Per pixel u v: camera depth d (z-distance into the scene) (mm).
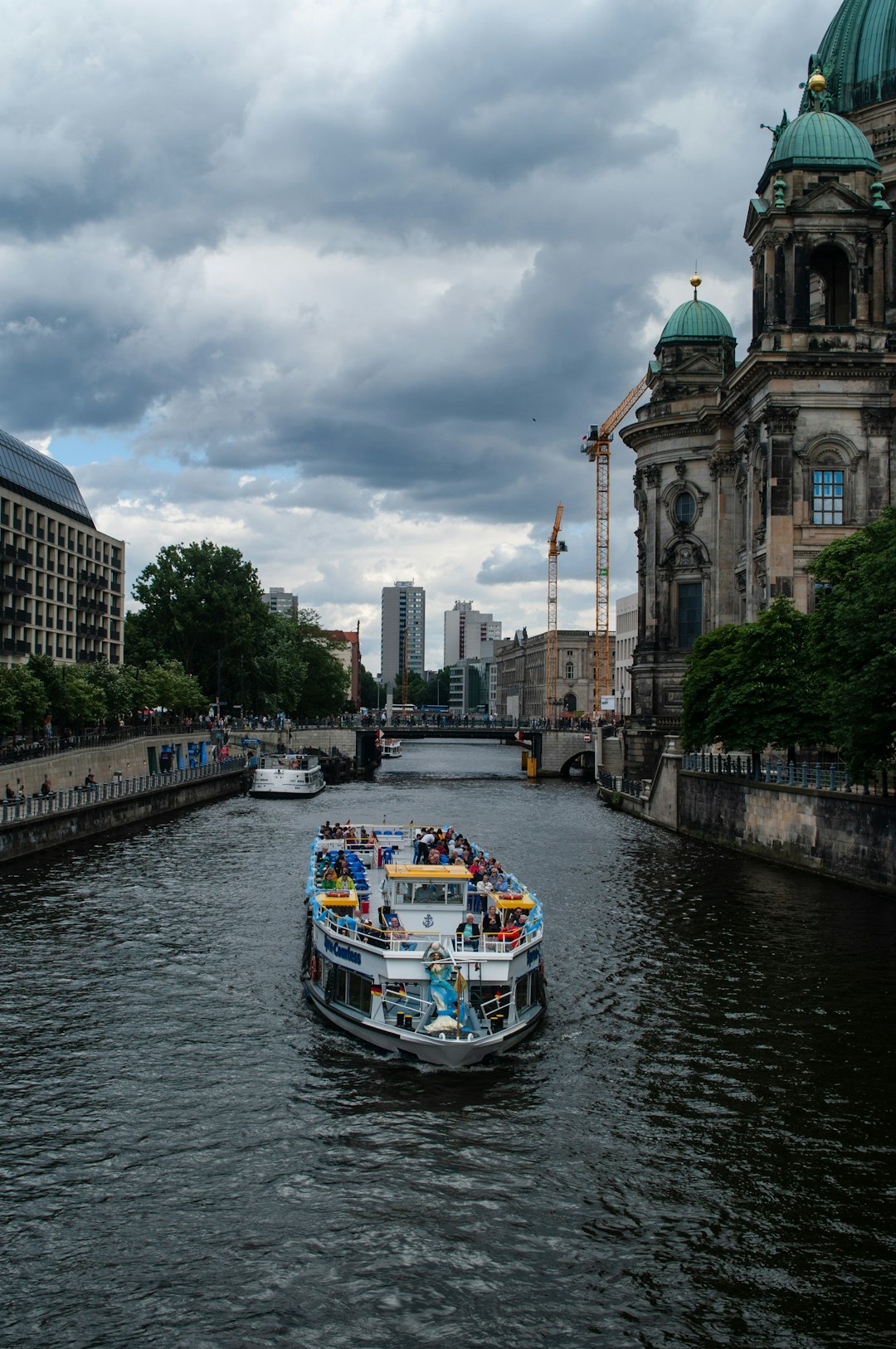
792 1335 21344
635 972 42969
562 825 90812
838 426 86438
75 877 61344
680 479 113062
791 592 85812
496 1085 32188
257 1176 27016
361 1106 30797
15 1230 24672
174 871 63969
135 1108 30578
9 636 114062
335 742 160375
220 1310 21984
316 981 40031
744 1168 27312
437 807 106188
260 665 158000
